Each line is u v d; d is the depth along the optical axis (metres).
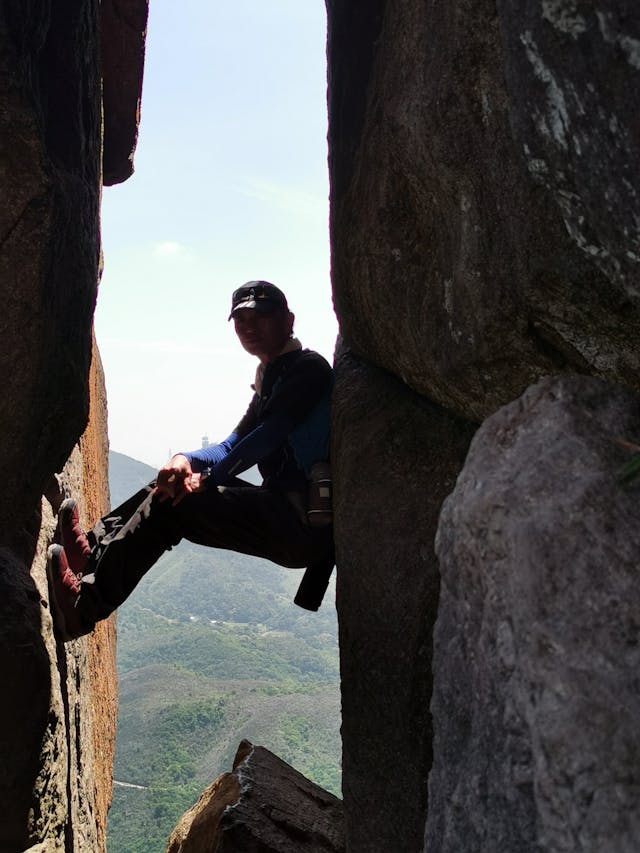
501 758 1.16
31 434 3.21
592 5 1.18
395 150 2.18
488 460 1.32
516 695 1.12
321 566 3.12
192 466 3.09
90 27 3.56
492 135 1.75
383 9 2.53
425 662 2.31
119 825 100.62
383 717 2.43
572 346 1.75
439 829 1.31
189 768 116.38
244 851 3.07
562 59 1.28
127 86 5.48
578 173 1.34
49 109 3.18
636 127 1.17
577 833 0.99
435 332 2.15
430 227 2.18
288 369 3.07
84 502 4.96
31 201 2.90
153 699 140.00
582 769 1.00
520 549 1.15
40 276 2.98
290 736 120.94
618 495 1.16
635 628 1.05
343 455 2.73
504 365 1.95
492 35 1.71
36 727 3.00
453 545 1.31
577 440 1.24
